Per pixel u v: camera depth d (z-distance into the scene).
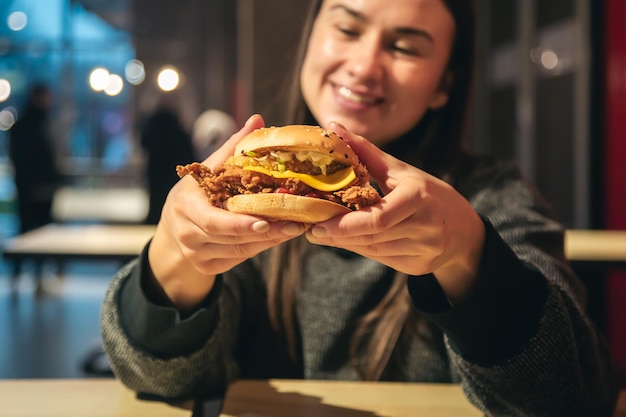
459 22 0.75
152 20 4.75
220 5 4.39
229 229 0.48
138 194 4.48
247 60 2.13
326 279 0.75
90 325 2.70
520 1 2.99
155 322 0.59
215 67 4.53
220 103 4.32
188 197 0.52
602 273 1.89
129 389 0.66
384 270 0.74
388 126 0.73
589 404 0.57
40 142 3.38
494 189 0.75
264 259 0.80
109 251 1.36
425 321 0.71
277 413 0.59
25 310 2.97
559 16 2.72
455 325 0.54
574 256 1.28
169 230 0.56
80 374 2.03
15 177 3.40
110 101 4.67
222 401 0.64
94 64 4.71
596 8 2.39
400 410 0.60
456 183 0.78
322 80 0.73
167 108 2.82
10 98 4.54
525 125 2.96
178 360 0.61
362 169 0.54
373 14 0.69
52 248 1.38
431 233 0.49
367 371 0.71
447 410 0.60
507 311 0.54
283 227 0.48
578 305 0.60
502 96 3.40
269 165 0.55
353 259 0.76
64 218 4.04
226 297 0.72
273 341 0.76
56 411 0.59
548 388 0.54
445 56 0.74
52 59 4.64
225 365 0.69
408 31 0.70
